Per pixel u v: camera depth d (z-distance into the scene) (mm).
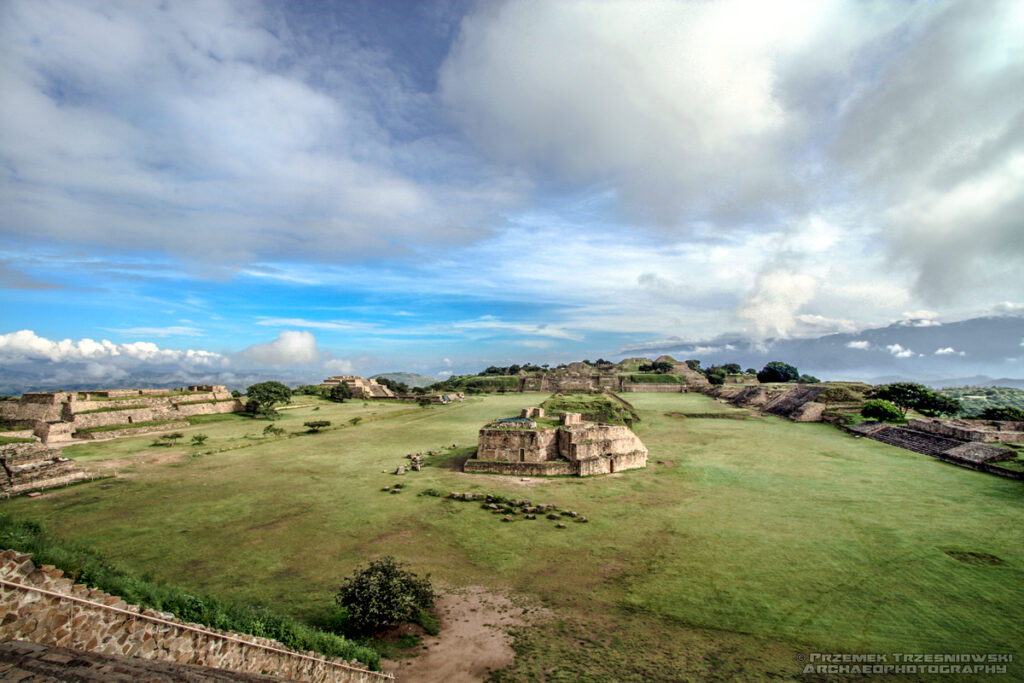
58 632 9656
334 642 16344
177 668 10297
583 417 69188
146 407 71000
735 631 19406
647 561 25859
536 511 33750
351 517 32125
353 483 40750
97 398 69438
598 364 188750
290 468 46125
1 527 12117
